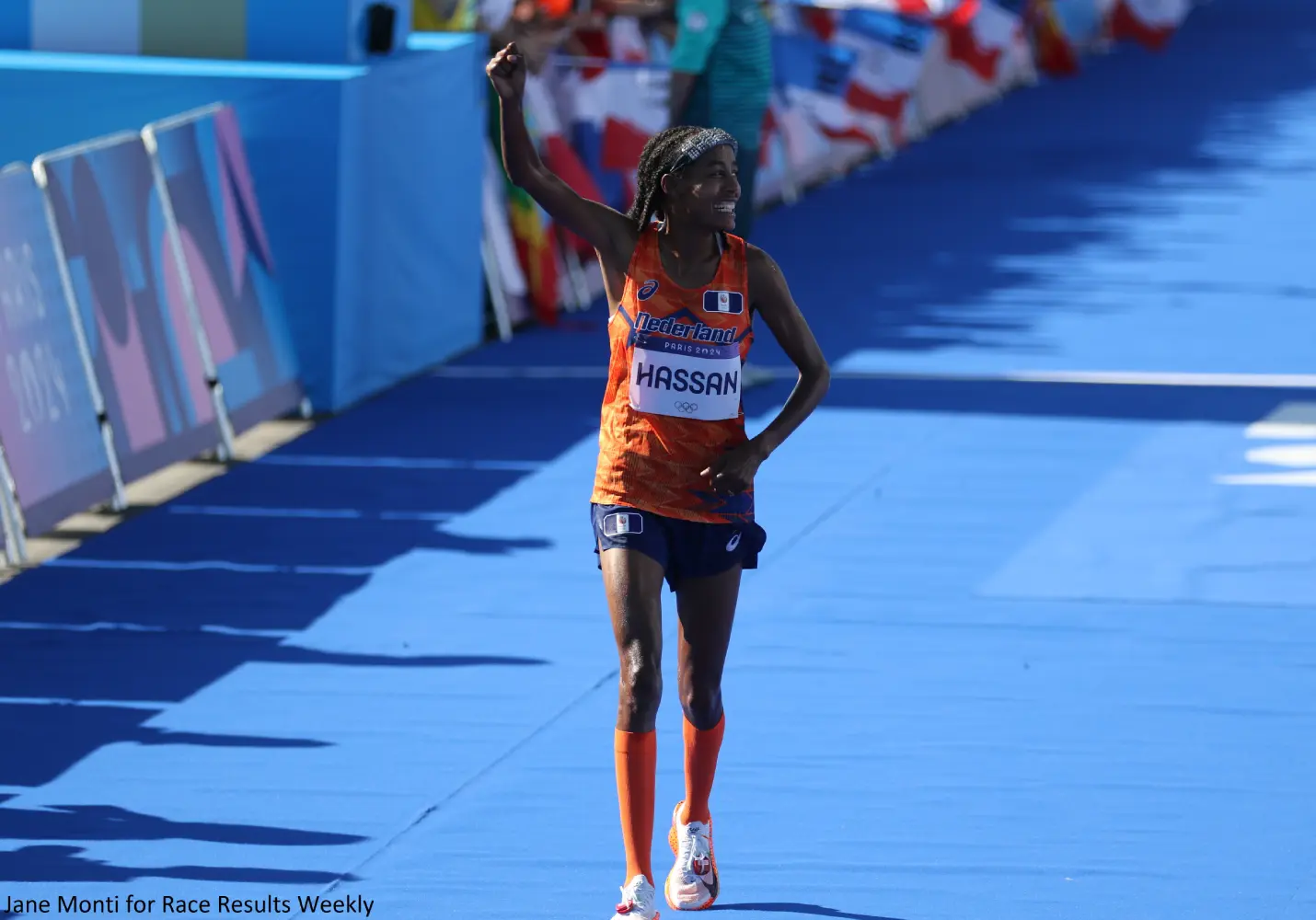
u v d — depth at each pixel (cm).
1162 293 4594
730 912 1630
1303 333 4141
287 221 3391
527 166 1564
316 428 3397
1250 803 1858
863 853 1750
